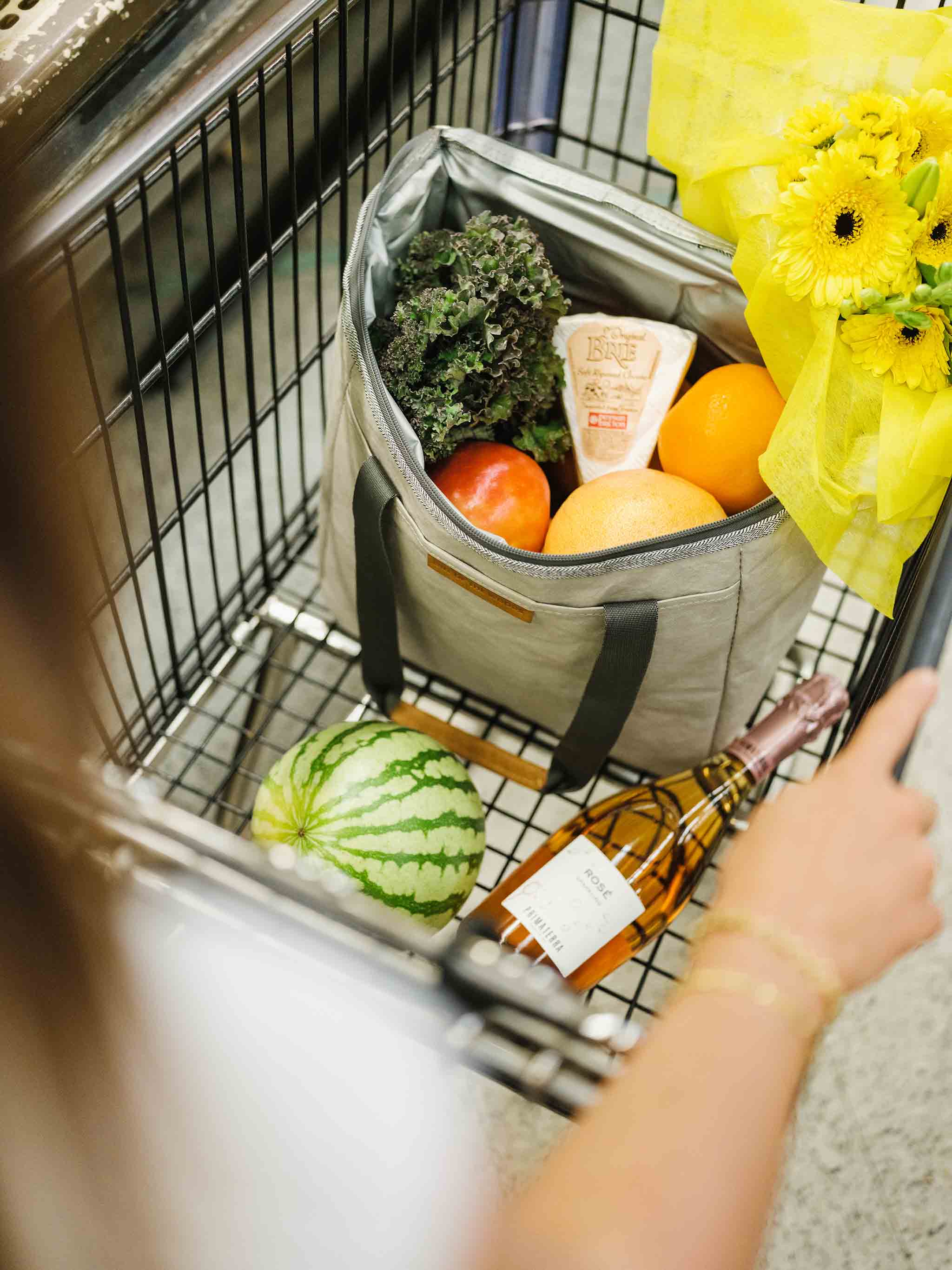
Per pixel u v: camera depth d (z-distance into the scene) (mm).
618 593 810
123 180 688
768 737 887
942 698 1269
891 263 784
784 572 836
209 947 405
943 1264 1050
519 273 874
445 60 1063
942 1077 1123
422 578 897
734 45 862
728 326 939
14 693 195
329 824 859
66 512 189
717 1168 369
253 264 967
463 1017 560
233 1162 301
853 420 833
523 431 936
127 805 505
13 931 220
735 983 410
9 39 763
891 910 433
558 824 1114
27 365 179
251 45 726
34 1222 276
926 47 832
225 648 1170
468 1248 360
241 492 1142
